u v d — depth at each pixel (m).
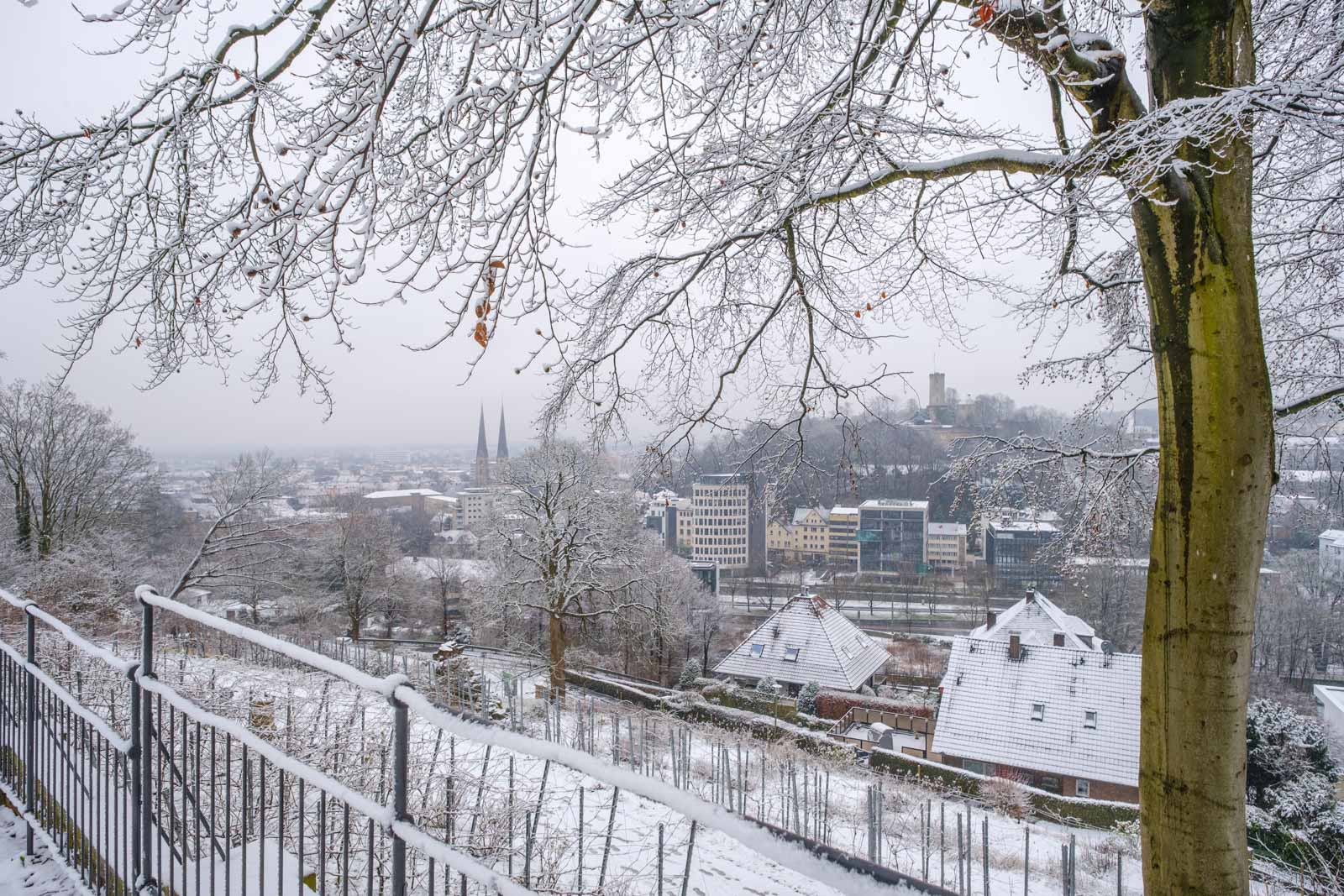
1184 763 3.02
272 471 24.62
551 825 4.88
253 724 5.18
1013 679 21.91
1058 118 4.15
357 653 20.86
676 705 18.59
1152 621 3.20
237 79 3.88
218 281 4.40
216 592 34.00
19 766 4.53
